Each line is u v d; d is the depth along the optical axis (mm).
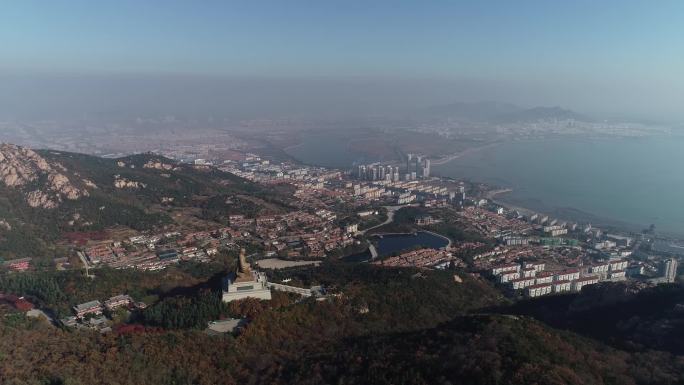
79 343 168250
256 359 167500
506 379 134750
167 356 161875
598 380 148625
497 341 161500
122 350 162125
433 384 138000
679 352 180125
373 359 156000
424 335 176000
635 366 164750
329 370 153250
